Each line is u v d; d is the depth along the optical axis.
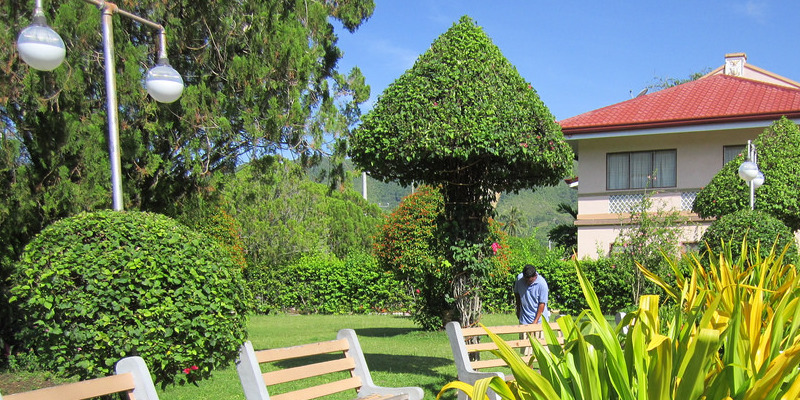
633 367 2.58
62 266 4.97
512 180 8.05
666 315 4.80
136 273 4.99
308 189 26.41
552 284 19.45
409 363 9.80
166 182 10.80
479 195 8.03
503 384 2.53
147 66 10.16
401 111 7.08
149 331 4.88
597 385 2.46
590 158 21.64
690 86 23.84
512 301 20.06
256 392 3.95
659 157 20.91
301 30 10.27
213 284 5.23
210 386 8.28
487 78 7.12
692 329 2.74
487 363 5.23
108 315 4.91
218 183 11.11
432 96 7.06
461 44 7.33
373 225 38.59
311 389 4.36
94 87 9.88
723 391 2.37
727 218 12.04
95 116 9.31
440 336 14.23
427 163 7.78
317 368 4.49
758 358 2.65
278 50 10.02
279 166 11.30
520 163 7.45
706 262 11.34
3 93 8.82
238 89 10.41
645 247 14.43
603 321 2.62
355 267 22.86
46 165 8.98
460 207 7.94
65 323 4.96
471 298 8.09
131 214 5.47
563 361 2.72
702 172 20.33
